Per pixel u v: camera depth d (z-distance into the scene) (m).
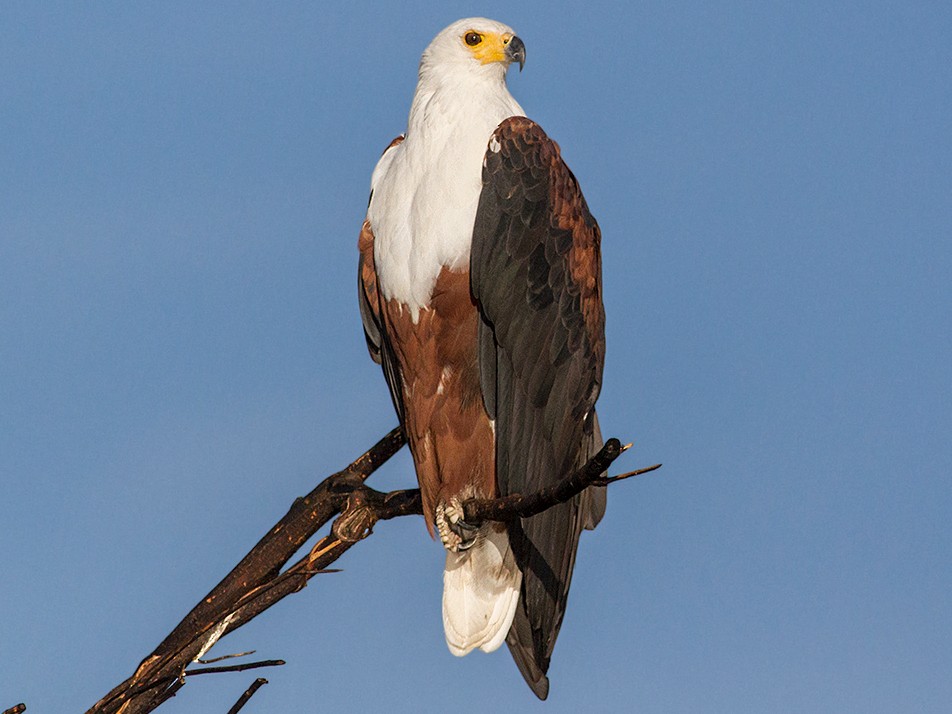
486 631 9.94
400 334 10.30
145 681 8.65
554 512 10.16
